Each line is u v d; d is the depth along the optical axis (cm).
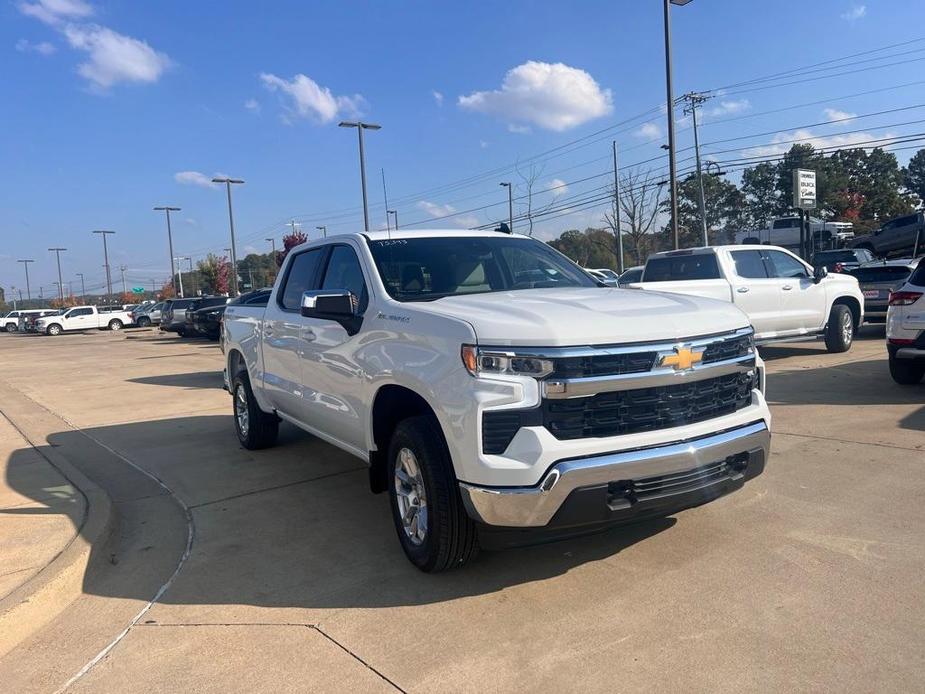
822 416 725
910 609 332
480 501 338
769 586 361
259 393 663
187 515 530
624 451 339
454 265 488
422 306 404
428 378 366
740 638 315
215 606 376
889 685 276
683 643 313
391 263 473
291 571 416
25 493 562
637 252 3550
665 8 2036
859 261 2400
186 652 330
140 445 780
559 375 332
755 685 280
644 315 365
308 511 525
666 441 347
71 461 718
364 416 439
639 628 328
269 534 481
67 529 468
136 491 600
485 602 362
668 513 365
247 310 705
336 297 432
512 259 515
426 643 326
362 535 470
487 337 344
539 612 348
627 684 285
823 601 343
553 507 331
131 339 3412
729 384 384
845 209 6291
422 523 392
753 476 392
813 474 535
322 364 498
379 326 424
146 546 471
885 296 1479
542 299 406
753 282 1105
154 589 402
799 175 2184
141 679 310
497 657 310
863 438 629
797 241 3841
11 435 854
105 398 1182
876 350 1236
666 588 365
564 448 330
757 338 1112
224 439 788
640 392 348
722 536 427
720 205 5931
